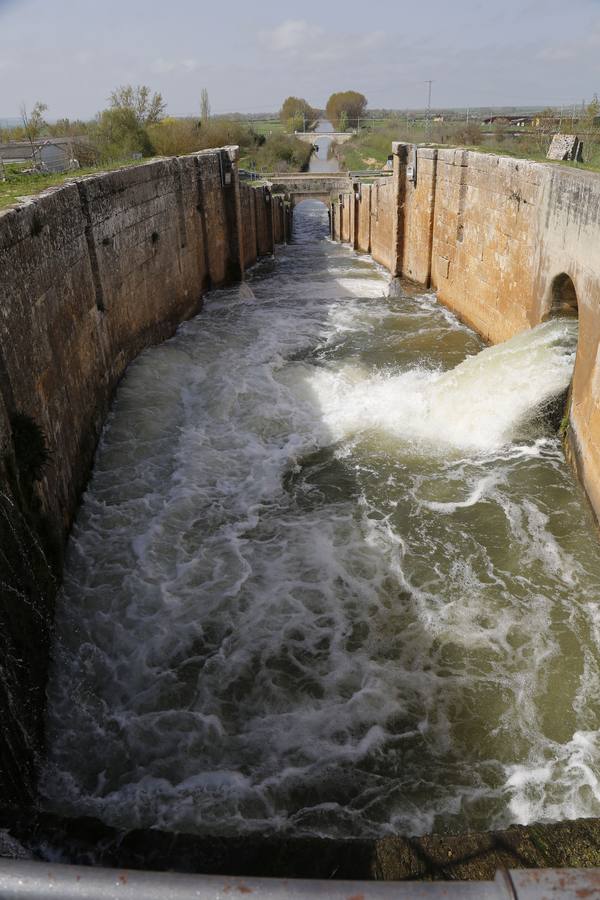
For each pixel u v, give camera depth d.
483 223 19.95
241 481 12.97
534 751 7.70
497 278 19.06
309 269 33.78
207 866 5.24
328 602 9.90
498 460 13.33
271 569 10.59
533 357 14.41
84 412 12.92
